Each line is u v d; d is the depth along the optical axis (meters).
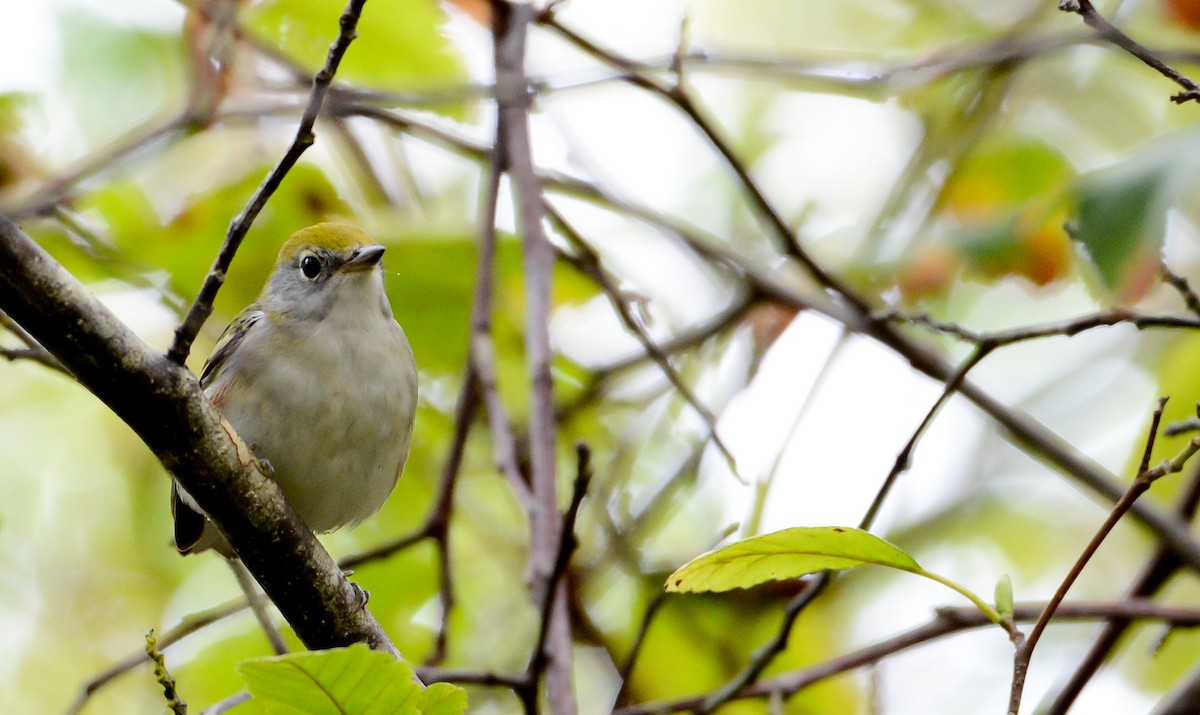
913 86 10.28
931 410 7.96
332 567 6.75
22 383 13.87
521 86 9.62
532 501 9.03
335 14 10.61
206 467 6.25
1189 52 8.91
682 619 11.64
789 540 5.92
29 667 13.07
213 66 9.76
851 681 12.05
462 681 8.01
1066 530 13.45
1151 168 7.90
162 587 13.54
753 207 11.66
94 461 13.92
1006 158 11.49
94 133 11.54
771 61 9.95
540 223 10.05
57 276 5.72
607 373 11.98
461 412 10.42
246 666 5.05
